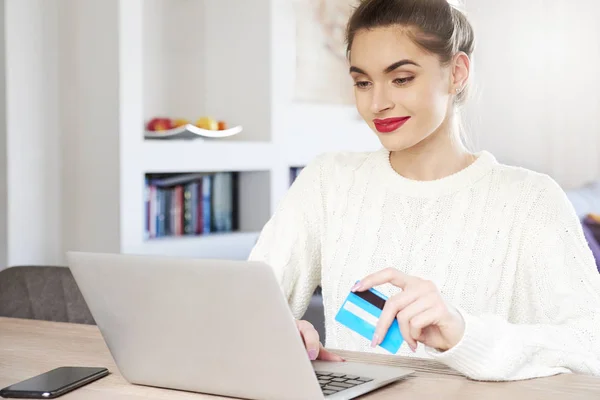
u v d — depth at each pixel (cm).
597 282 156
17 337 163
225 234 434
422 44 159
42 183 388
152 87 433
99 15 379
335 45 482
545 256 163
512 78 663
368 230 179
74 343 157
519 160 666
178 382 124
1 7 367
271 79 438
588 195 588
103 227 383
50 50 389
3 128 372
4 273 211
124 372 129
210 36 454
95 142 384
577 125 655
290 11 448
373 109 162
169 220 417
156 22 433
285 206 189
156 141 390
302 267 187
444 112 167
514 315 170
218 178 442
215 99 454
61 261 396
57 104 393
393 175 180
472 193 174
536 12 654
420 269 173
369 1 164
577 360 134
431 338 130
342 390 119
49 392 122
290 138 453
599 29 646
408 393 121
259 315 111
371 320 124
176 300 117
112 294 123
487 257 169
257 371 115
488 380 128
